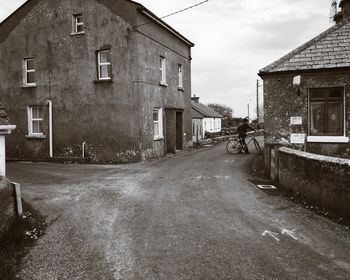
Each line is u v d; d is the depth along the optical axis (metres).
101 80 16.70
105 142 16.81
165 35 19.44
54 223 6.88
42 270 4.82
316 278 4.35
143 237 6.00
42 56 18.11
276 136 11.98
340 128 11.51
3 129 7.00
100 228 6.54
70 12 17.34
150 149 17.19
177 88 21.22
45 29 17.98
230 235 5.98
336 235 5.88
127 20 16.12
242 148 18.62
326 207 7.39
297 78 11.33
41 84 18.22
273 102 11.98
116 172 13.15
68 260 5.14
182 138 21.55
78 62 17.27
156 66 18.16
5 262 4.94
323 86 11.43
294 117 11.75
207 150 21.16
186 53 23.14
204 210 7.59
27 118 18.73
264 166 12.70
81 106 17.27
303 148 11.69
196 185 10.30
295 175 8.86
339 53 11.42
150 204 8.19
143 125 16.50
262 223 6.60
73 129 17.48
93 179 11.66
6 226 5.98
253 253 5.18
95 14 16.75
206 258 5.05
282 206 7.86
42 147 18.25
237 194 9.10
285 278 4.38
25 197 9.03
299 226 6.40
